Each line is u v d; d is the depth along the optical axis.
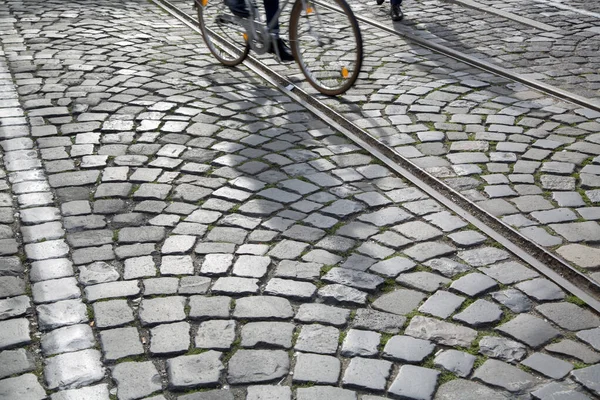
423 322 3.64
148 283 3.94
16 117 6.14
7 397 3.15
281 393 3.18
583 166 5.27
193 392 3.18
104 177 5.11
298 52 6.83
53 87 6.83
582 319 3.65
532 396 3.16
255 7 6.98
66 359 3.38
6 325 3.61
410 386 3.23
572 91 6.69
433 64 7.55
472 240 4.33
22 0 10.29
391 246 4.29
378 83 7.00
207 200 4.80
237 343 3.49
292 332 3.57
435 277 3.99
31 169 5.23
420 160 5.38
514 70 7.28
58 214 4.63
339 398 3.15
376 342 3.50
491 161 5.36
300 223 4.53
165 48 8.14
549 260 4.12
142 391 3.19
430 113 6.27
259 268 4.07
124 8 10.04
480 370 3.32
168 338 3.51
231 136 5.79
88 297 3.81
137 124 6.00
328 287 3.91
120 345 3.47
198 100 6.54
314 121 6.14
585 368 3.32
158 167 5.25
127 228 4.48
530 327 3.60
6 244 4.30
